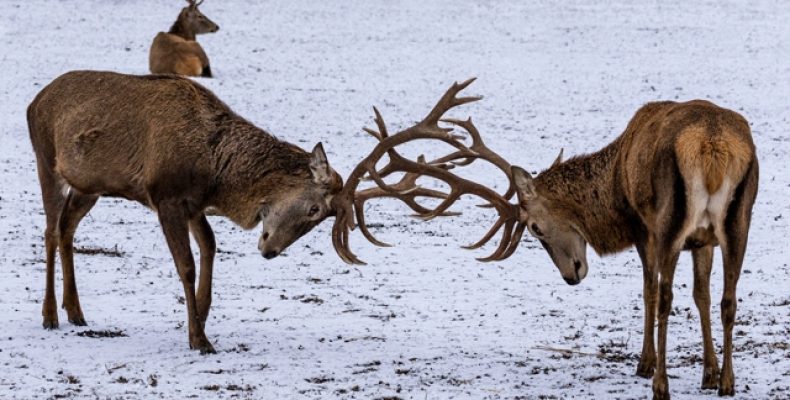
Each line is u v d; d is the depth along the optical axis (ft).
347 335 58.65
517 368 51.34
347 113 149.07
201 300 57.11
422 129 56.54
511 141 132.77
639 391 46.80
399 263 79.66
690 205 42.16
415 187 58.39
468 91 166.20
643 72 180.96
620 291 70.85
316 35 219.20
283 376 49.16
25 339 55.47
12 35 207.62
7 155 120.26
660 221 43.70
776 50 198.39
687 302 67.15
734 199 42.19
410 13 244.42
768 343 55.42
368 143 131.23
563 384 48.19
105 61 185.26
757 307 65.05
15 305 63.62
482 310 65.67
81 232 87.30
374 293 70.18
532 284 73.26
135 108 55.93
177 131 54.65
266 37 216.54
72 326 58.90
